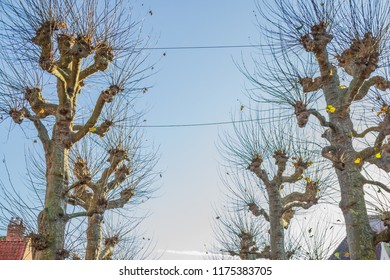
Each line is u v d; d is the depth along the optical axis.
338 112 10.41
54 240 9.17
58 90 10.38
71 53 10.18
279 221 15.19
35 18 10.07
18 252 17.52
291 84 10.96
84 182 10.21
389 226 8.87
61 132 10.10
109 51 10.78
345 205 9.60
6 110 10.59
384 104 9.73
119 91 10.94
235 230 18.09
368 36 10.01
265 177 15.59
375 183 9.62
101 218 12.88
